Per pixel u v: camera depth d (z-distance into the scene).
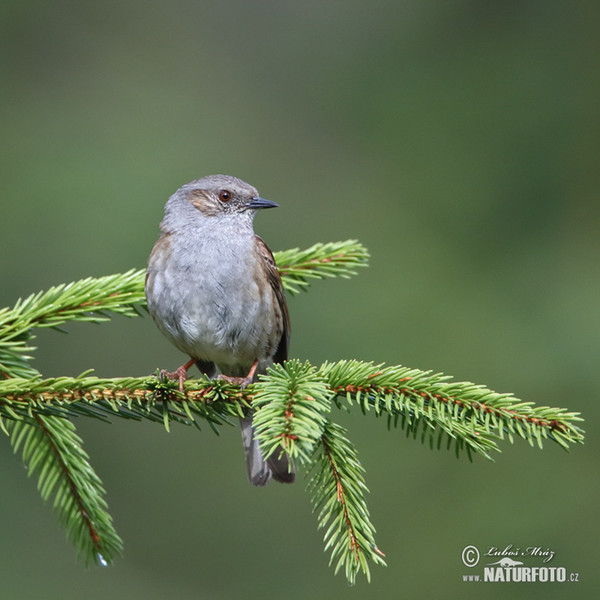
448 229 12.84
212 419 6.72
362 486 6.11
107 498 12.17
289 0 16.50
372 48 14.71
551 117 12.99
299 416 5.66
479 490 10.76
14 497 11.59
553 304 11.85
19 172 13.21
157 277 8.09
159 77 15.48
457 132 13.39
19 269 12.45
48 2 15.45
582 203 12.63
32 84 14.88
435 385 6.30
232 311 8.12
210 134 14.53
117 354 13.31
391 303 12.14
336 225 13.39
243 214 8.83
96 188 13.12
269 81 15.42
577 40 13.27
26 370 6.93
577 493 10.58
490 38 13.79
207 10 16.64
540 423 6.07
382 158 13.66
